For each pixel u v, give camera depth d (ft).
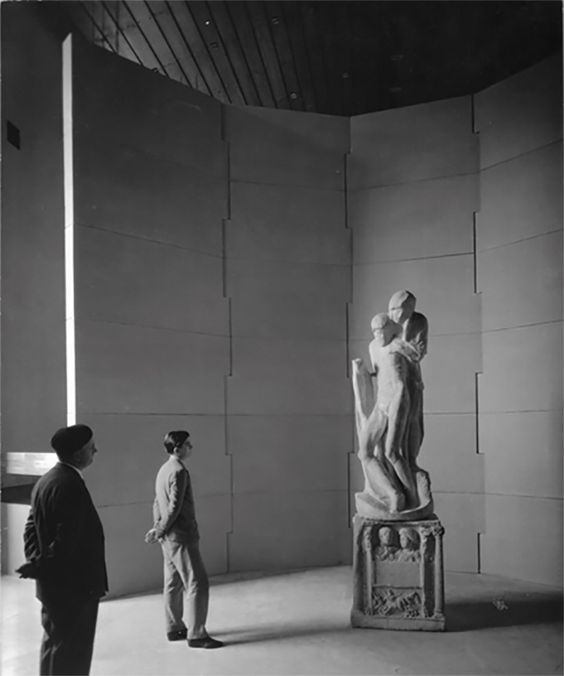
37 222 21.38
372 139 23.52
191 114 21.86
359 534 15.87
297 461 22.44
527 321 20.25
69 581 9.91
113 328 19.43
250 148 22.98
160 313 20.57
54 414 21.59
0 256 20.07
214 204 22.22
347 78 26.66
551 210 19.89
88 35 24.07
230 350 22.11
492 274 21.34
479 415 21.26
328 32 23.62
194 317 21.39
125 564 19.12
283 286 22.89
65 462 10.44
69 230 18.90
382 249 23.11
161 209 20.89
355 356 23.18
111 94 19.93
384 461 16.26
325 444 22.76
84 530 10.14
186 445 14.76
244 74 26.55
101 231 19.39
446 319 21.97
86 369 18.72
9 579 19.49
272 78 26.84
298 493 22.35
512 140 21.06
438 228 22.38
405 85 27.07
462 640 14.73
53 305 21.70
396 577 15.66
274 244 22.94
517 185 20.84
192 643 14.52
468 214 22.02
